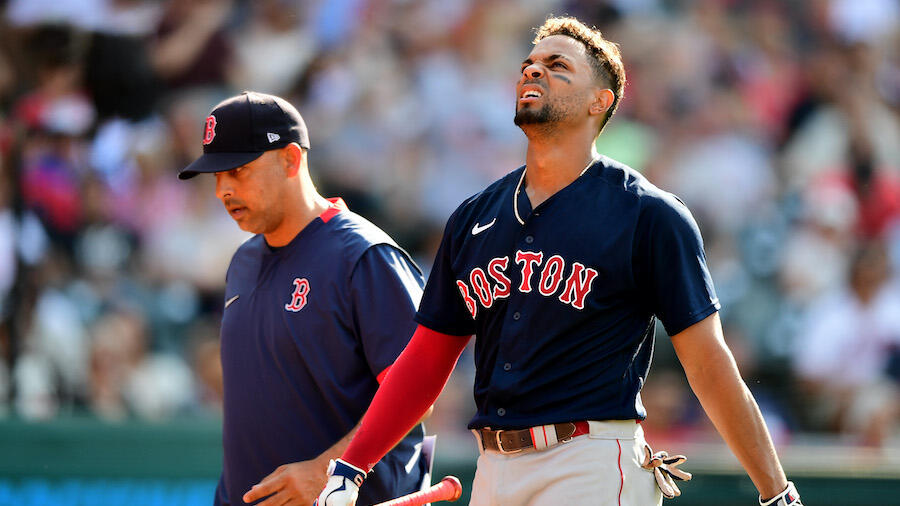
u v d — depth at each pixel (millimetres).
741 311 32625
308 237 13047
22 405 26141
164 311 29047
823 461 21469
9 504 20156
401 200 33469
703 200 35156
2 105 30141
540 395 10203
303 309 12719
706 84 37375
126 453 20688
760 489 10180
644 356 10539
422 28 36062
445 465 21000
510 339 10344
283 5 34781
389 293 12531
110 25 32062
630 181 10352
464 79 35781
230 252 30484
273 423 12727
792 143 37406
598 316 10117
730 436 10180
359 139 33938
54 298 27875
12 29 31094
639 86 36719
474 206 11023
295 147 13008
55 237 28953
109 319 28016
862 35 39594
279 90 34094
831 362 32344
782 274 33469
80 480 20469
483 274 10633
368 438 11273
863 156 37750
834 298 33406
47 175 29422
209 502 20859
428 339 11328
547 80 10406
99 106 31094
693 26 38250
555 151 10469
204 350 28141
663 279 10078
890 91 39125
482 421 10547
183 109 32531
